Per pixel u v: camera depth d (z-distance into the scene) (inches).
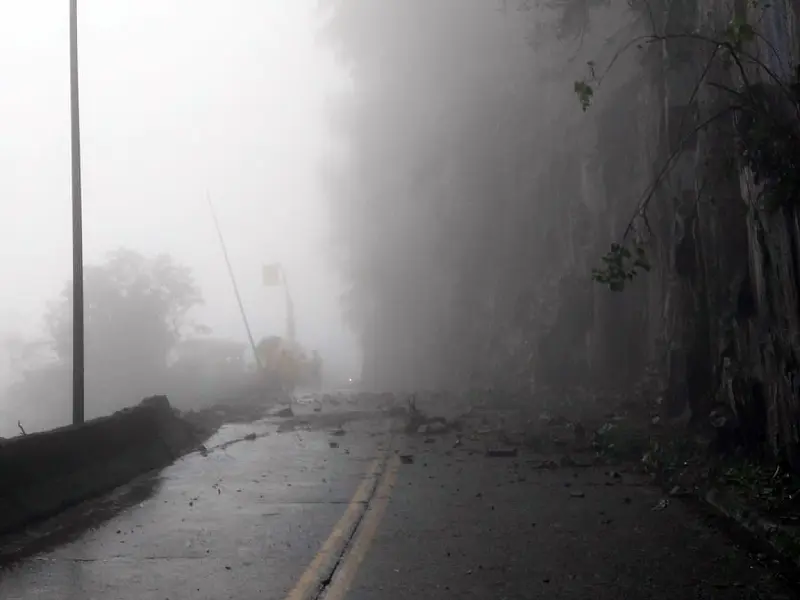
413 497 421.7
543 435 641.6
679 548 305.7
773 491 349.7
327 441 682.2
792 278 377.7
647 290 862.5
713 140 518.6
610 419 690.2
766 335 417.7
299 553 308.3
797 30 370.0
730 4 482.9
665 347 692.7
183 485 466.9
